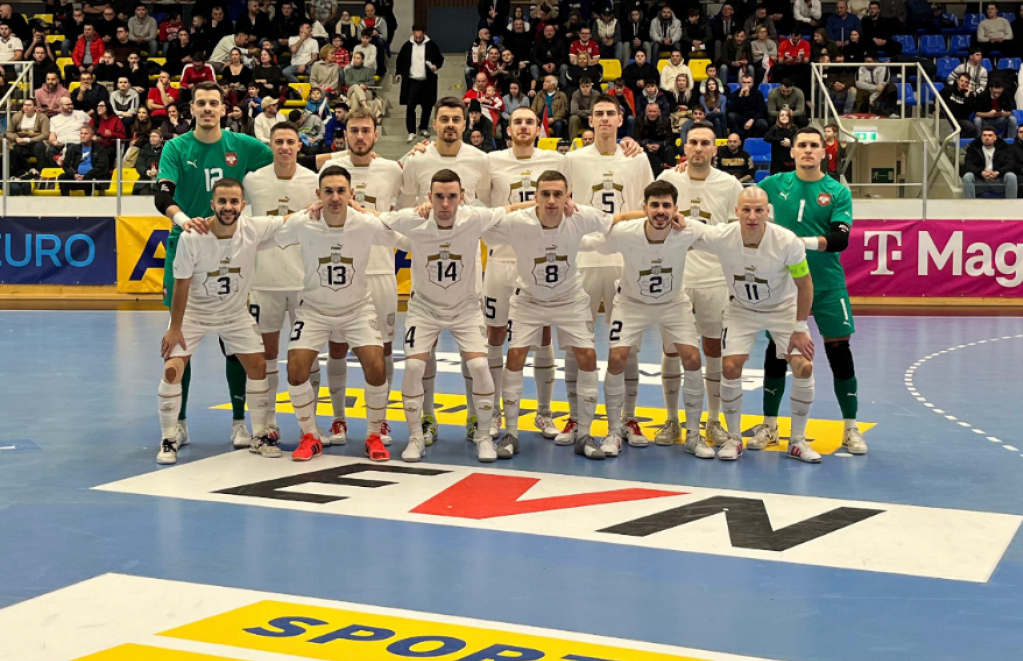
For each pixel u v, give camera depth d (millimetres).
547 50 19359
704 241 6496
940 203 16156
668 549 4758
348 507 5441
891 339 12289
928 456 6648
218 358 10680
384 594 4148
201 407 8266
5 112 17969
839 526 5117
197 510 5379
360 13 24000
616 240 6566
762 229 6281
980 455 6664
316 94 18125
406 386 6586
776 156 16609
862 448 6730
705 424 7789
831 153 16062
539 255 6539
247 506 5457
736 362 6562
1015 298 15844
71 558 4586
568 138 18078
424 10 24562
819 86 17859
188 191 7004
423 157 7137
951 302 15875
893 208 16125
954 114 18359
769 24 19922
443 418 8023
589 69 18703
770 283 6453
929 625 3852
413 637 3703
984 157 16375
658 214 6230
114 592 4156
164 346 6383
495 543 4840
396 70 20031
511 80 18578
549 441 7223
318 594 4145
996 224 15750
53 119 17781
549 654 3557
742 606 4039
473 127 17469
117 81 18812
